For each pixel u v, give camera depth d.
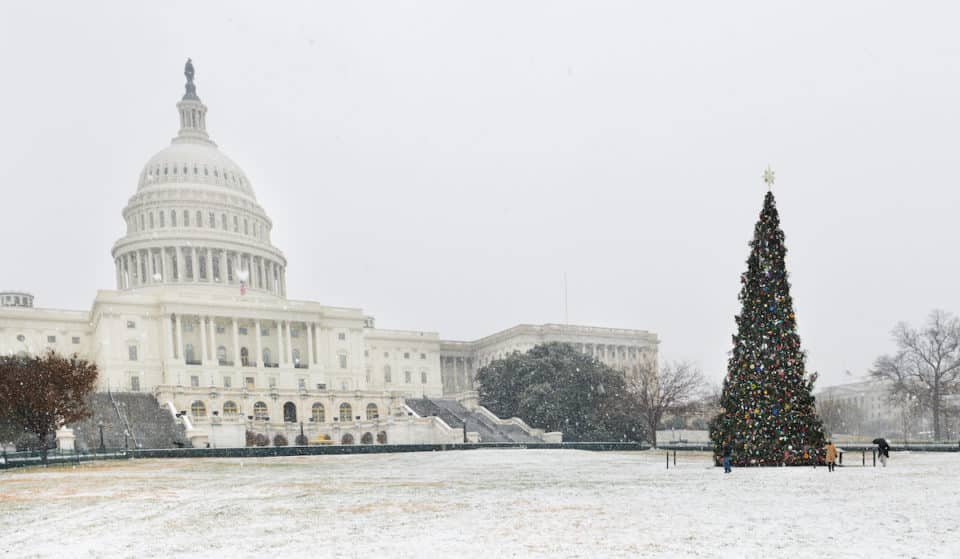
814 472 33.72
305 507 21.81
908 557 13.07
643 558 13.14
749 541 14.79
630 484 29.16
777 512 19.14
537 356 112.69
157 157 149.12
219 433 81.25
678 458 55.56
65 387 55.03
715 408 104.19
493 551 13.98
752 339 39.75
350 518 19.11
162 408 88.62
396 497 24.53
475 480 32.44
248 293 139.25
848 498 22.30
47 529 18.12
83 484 31.83
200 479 34.50
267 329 126.94
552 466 44.38
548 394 100.06
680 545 14.40
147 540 16.12
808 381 39.12
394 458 56.50
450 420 100.62
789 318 39.22
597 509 20.34
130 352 113.44
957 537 15.08
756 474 33.47
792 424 38.12
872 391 194.62
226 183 150.00
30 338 118.56
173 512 21.11
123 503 23.69
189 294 118.38
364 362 136.38
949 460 44.00
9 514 21.30
